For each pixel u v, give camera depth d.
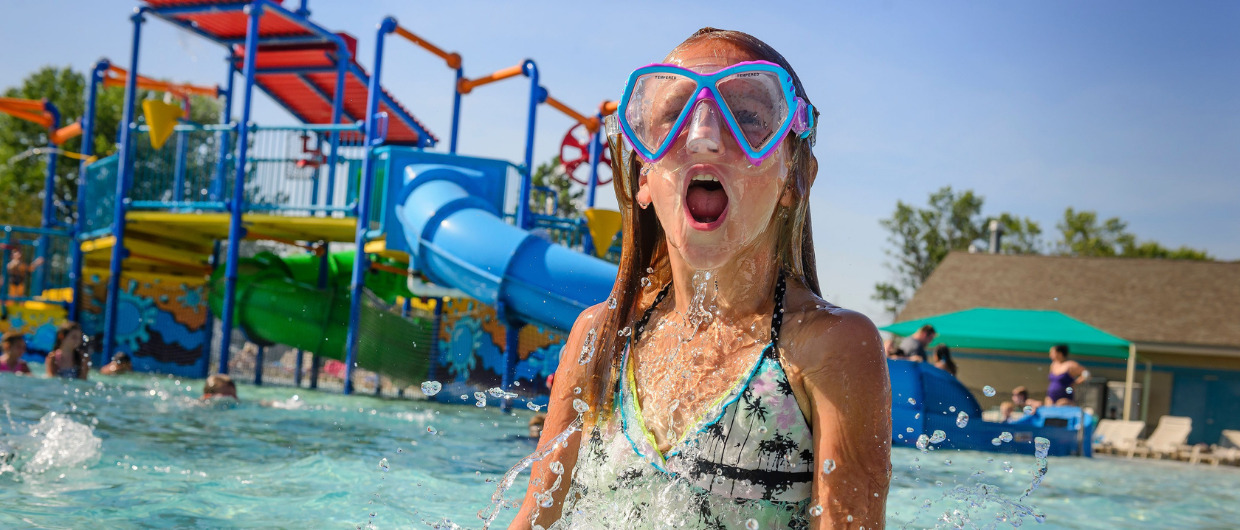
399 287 13.85
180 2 12.27
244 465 4.09
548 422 1.48
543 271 9.07
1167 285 23.61
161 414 6.44
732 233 1.15
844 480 1.16
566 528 1.41
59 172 38.12
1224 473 9.36
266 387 11.14
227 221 11.87
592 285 8.98
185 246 13.72
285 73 14.08
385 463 1.88
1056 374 11.64
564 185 31.38
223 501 3.16
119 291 12.91
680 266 1.31
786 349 1.24
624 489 1.29
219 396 7.68
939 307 24.66
